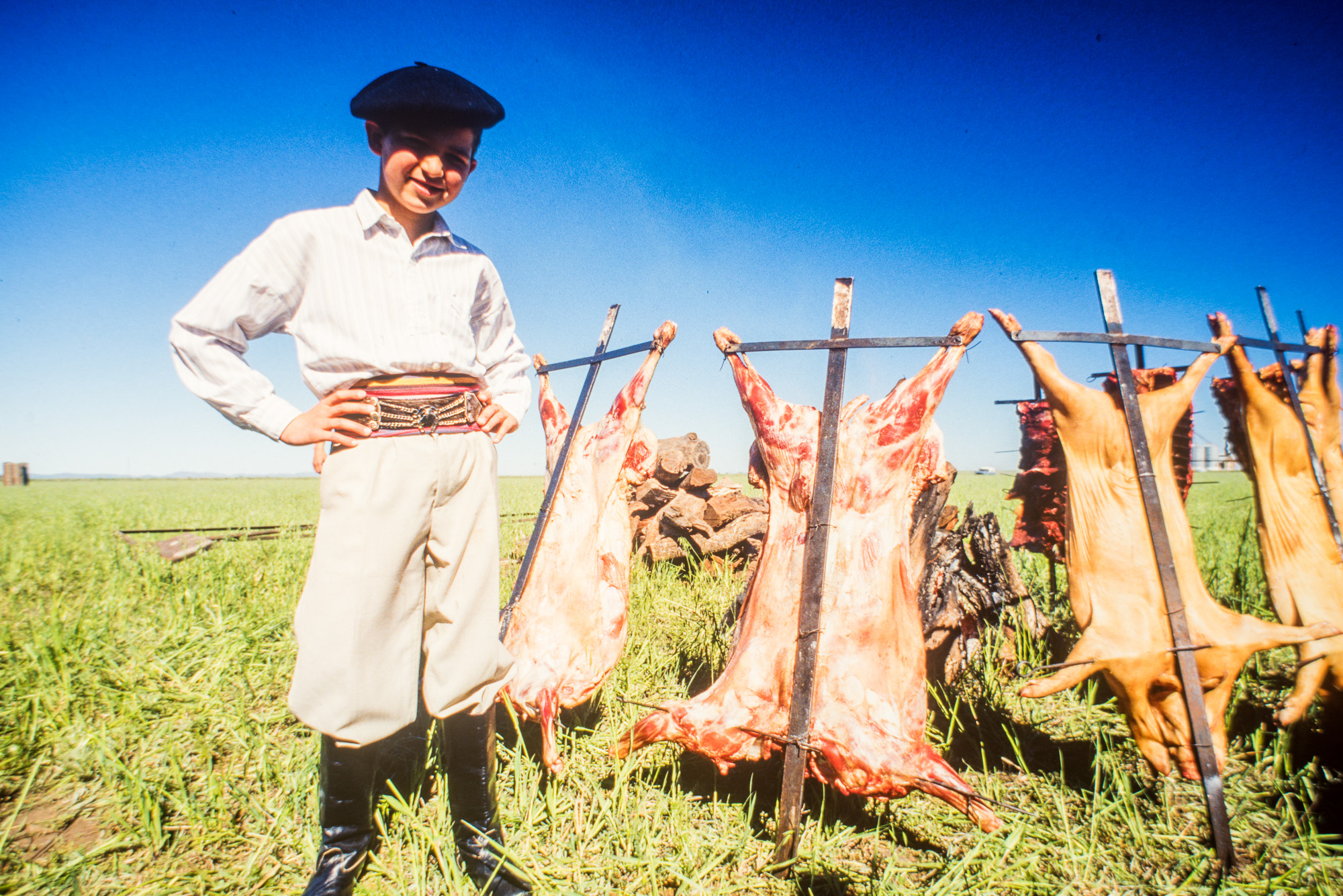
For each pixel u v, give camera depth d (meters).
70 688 3.52
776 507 2.75
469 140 1.97
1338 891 2.20
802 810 2.44
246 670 3.88
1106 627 2.60
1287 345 2.99
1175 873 2.36
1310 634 2.52
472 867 2.24
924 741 2.39
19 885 2.17
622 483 3.34
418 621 2.06
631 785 2.82
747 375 2.82
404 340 1.97
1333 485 3.07
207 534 9.31
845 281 2.68
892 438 2.60
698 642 4.54
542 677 2.84
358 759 2.05
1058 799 2.69
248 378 1.90
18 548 8.69
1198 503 13.30
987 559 4.18
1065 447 2.74
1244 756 3.13
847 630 2.48
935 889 2.21
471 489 2.13
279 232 1.86
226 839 2.46
